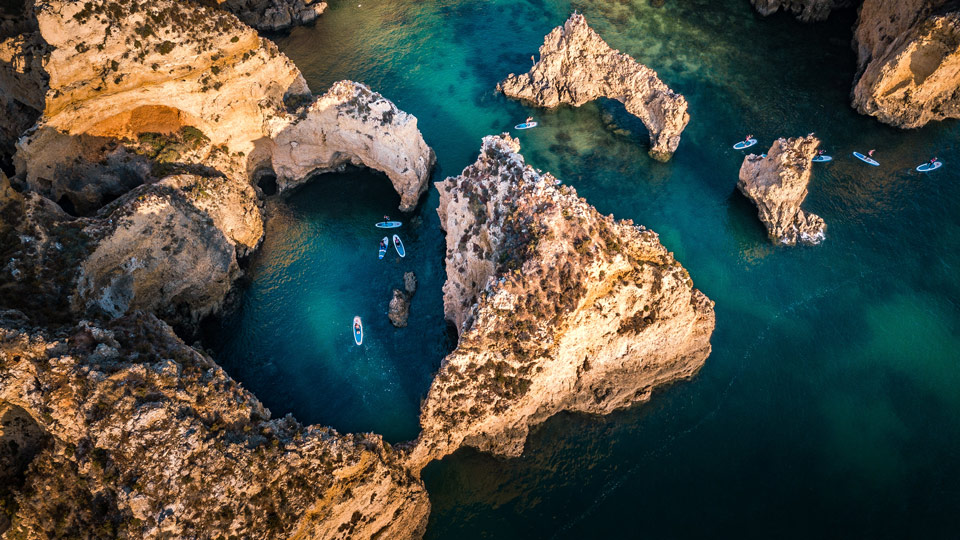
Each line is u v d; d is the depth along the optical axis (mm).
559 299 48281
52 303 48719
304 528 41625
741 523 46844
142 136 62531
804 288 61625
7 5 75062
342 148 70375
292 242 67188
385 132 66625
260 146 70000
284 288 63188
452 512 48250
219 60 64250
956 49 69562
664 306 51125
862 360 55875
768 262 64062
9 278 48031
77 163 60844
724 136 76688
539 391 50094
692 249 65375
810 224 66000
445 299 58188
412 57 88688
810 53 87625
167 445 40312
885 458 49719
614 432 51844
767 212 66375
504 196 53406
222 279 60719
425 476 49906
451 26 93938
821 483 48562
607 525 47094
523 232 50719
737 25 93000
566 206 50250
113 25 58625
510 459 50469
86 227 52375
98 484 39344
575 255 48688
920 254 64000
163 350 46938
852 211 68062
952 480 48406
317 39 91750
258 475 41781
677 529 46750
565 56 78250
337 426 52688
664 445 51062
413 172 68312
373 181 72812
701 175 72625
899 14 76562
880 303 60094
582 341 49906
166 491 39312
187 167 63125
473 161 74500
